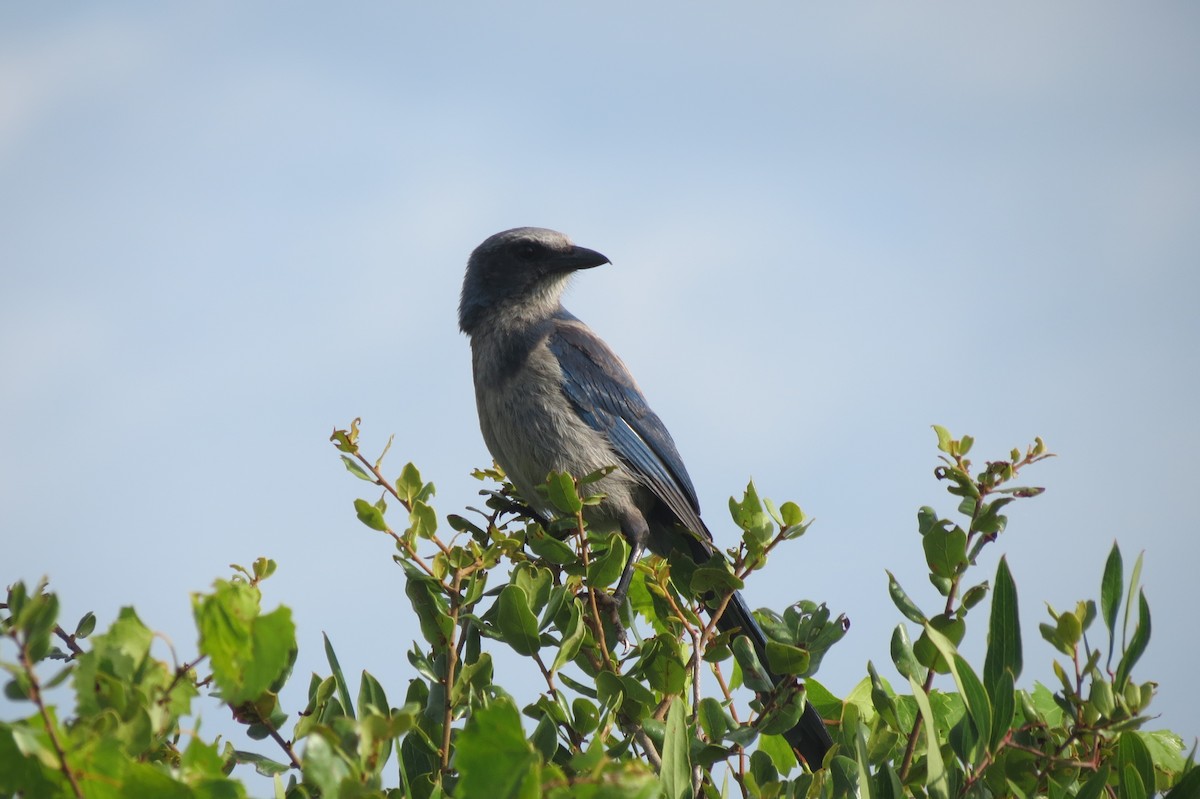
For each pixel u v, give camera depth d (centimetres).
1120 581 770
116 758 504
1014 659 772
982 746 744
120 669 550
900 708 940
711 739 852
